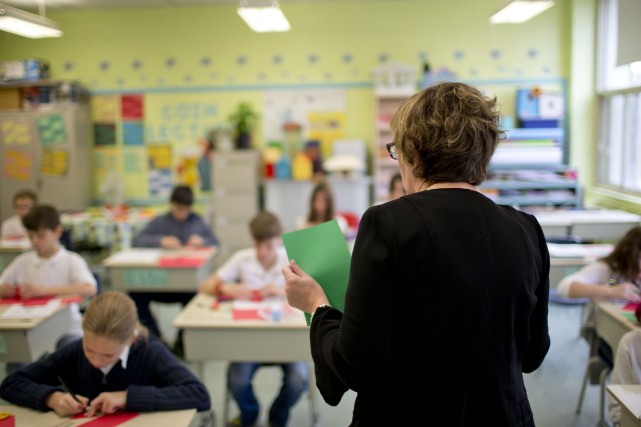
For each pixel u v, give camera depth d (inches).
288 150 226.7
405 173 38.5
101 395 59.5
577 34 201.6
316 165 219.8
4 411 59.6
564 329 152.5
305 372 96.3
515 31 215.5
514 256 35.3
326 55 223.0
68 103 218.8
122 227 200.1
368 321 32.6
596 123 198.1
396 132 37.7
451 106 35.2
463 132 34.6
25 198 163.2
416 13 218.1
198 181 231.9
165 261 134.7
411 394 34.5
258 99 227.1
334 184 214.2
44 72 223.6
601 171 197.2
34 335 88.9
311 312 41.0
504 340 34.8
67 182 220.1
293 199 216.5
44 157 220.2
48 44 230.1
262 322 90.7
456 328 33.4
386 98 217.9
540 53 215.2
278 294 103.0
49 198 221.8
